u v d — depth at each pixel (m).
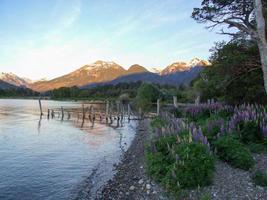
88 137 23.86
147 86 42.59
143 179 9.00
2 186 10.80
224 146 8.63
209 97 20.45
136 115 44.50
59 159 15.32
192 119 13.86
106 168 12.81
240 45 15.50
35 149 18.38
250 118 10.81
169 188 7.11
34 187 10.65
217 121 11.03
